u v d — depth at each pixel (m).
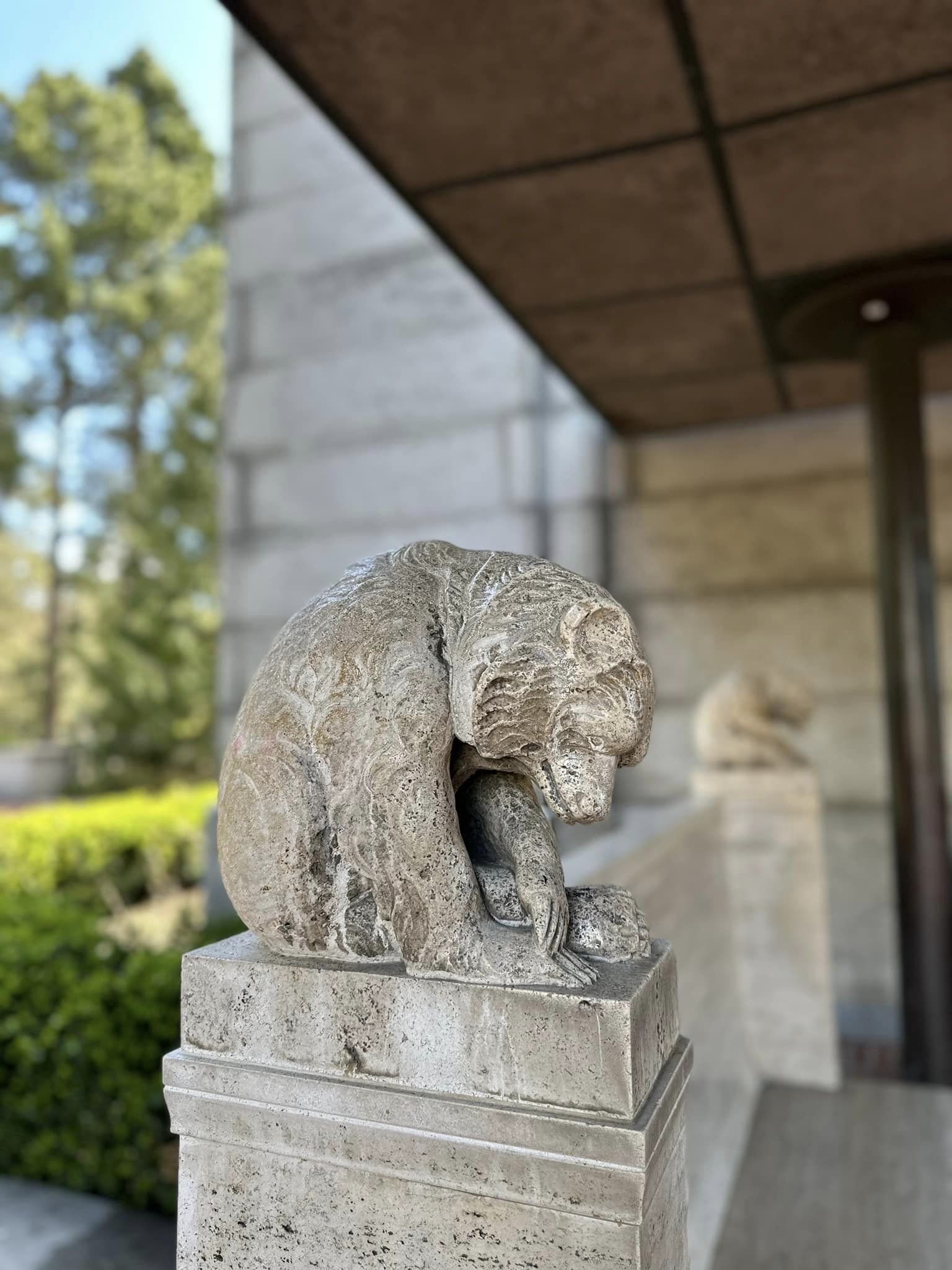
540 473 5.06
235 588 5.73
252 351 5.83
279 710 1.17
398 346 5.45
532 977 1.04
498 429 5.16
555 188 2.63
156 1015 2.50
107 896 6.59
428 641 1.16
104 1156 2.54
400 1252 1.08
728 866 3.46
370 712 1.12
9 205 14.20
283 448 5.68
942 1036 3.37
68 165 14.02
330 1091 1.10
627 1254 0.96
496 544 5.10
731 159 2.50
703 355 3.79
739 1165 2.78
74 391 14.68
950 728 4.27
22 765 12.66
